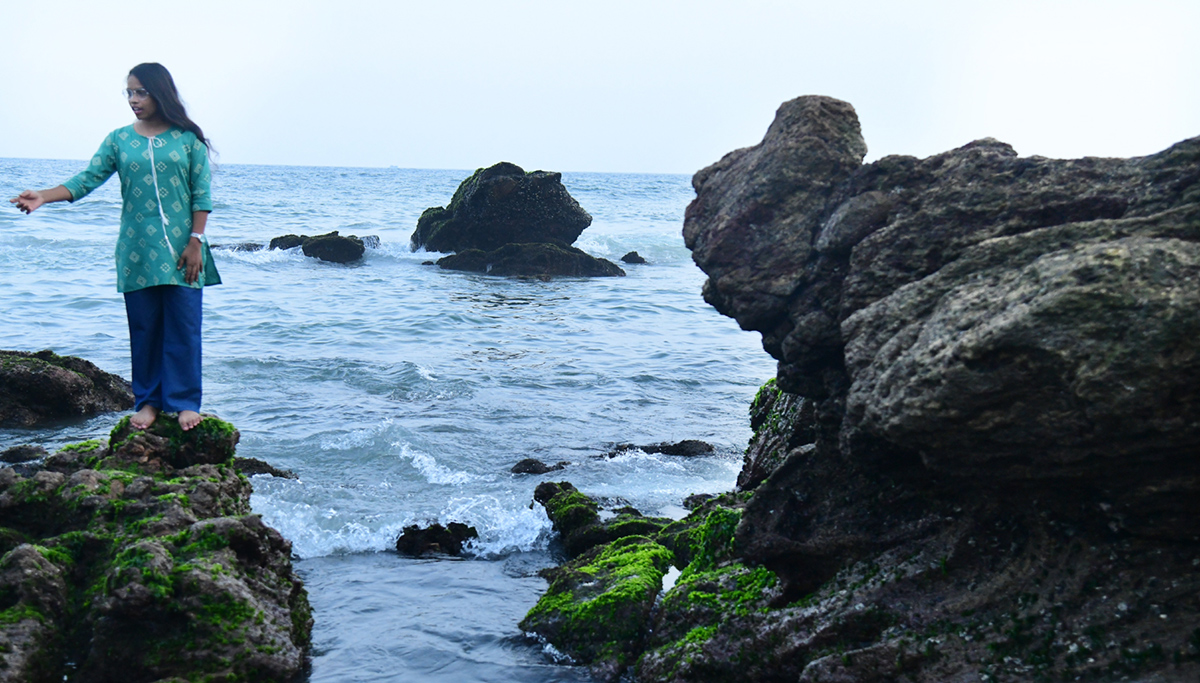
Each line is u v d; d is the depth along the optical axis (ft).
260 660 16.53
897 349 13.47
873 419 13.44
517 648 19.94
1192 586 12.29
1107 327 10.90
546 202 114.83
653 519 27.30
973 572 14.65
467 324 68.54
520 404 44.50
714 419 43.19
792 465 17.26
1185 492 11.69
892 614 14.92
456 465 34.60
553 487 30.35
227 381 46.47
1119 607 12.69
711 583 18.84
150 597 15.84
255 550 18.11
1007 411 11.97
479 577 24.67
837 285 15.81
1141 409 10.86
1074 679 12.50
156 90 18.11
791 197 16.19
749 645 16.55
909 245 14.75
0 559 17.17
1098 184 13.87
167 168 18.21
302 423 39.34
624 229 168.96
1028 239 13.06
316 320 67.15
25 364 40.37
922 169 15.26
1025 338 11.32
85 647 16.16
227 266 101.96
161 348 19.89
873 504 16.43
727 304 17.16
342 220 170.19
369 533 27.50
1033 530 14.07
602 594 20.13
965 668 13.56
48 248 100.42
